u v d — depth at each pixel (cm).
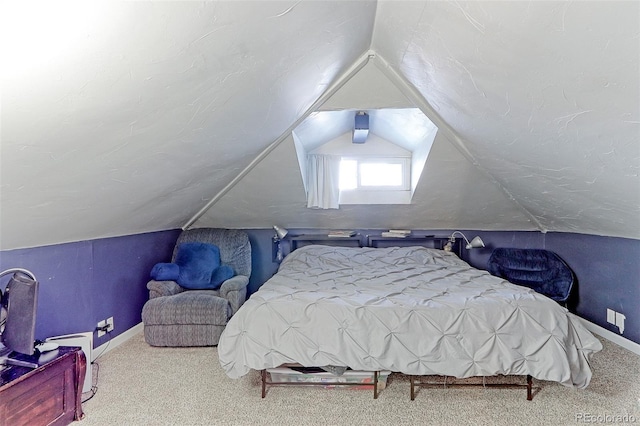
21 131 113
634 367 242
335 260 357
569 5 101
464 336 197
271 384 213
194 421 189
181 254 365
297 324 206
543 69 134
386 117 324
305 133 329
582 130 158
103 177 180
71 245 251
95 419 191
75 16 85
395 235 423
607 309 297
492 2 117
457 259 361
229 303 310
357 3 160
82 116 124
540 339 195
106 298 287
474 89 186
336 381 217
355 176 402
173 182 254
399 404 204
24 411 160
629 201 205
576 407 198
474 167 329
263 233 438
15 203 157
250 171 347
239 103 192
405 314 204
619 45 103
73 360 188
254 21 130
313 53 185
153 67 121
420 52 187
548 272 354
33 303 163
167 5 99
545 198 293
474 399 208
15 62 88
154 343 291
